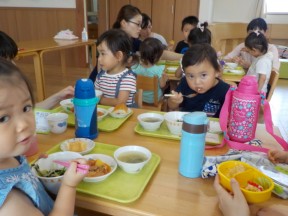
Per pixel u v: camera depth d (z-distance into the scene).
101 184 0.74
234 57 3.28
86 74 4.97
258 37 2.69
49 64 5.67
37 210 0.56
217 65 1.46
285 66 4.83
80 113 0.98
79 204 0.71
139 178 0.77
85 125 1.00
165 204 0.67
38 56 2.98
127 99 1.67
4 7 5.59
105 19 5.48
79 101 0.97
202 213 0.65
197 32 2.74
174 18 5.14
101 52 1.72
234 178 0.68
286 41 5.62
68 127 1.13
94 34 5.87
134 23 2.44
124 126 1.15
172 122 1.03
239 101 0.93
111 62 1.71
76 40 3.94
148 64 2.35
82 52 5.40
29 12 5.46
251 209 0.67
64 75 4.84
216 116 1.48
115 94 1.70
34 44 3.36
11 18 5.61
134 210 0.65
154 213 0.64
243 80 0.94
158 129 1.10
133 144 0.99
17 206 0.53
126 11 2.44
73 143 0.93
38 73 3.04
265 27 3.45
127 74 1.72
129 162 0.81
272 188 0.67
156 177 0.79
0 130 0.52
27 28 5.59
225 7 5.70
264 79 2.54
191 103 1.58
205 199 0.70
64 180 0.63
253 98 0.92
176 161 0.88
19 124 0.54
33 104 0.60
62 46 3.31
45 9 5.36
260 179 0.71
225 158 0.81
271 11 5.54
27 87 0.57
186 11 5.05
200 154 0.77
